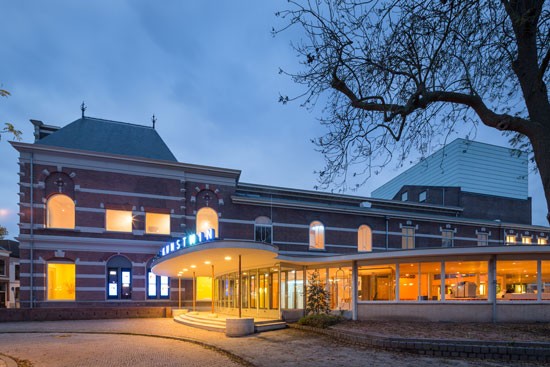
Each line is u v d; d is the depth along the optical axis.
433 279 17.28
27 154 23.36
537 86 5.58
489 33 6.51
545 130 5.42
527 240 36.81
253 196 29.92
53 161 23.84
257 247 15.31
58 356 12.09
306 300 19.06
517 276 16.62
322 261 19.11
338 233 30.52
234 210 28.00
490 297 16.39
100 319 22.75
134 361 11.33
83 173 24.42
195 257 17.23
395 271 17.86
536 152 5.49
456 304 16.56
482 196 39.75
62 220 24.02
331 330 14.76
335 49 6.82
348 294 18.98
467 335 12.41
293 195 31.92
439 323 15.86
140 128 28.95
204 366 10.62
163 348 13.42
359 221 31.44
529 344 10.77
